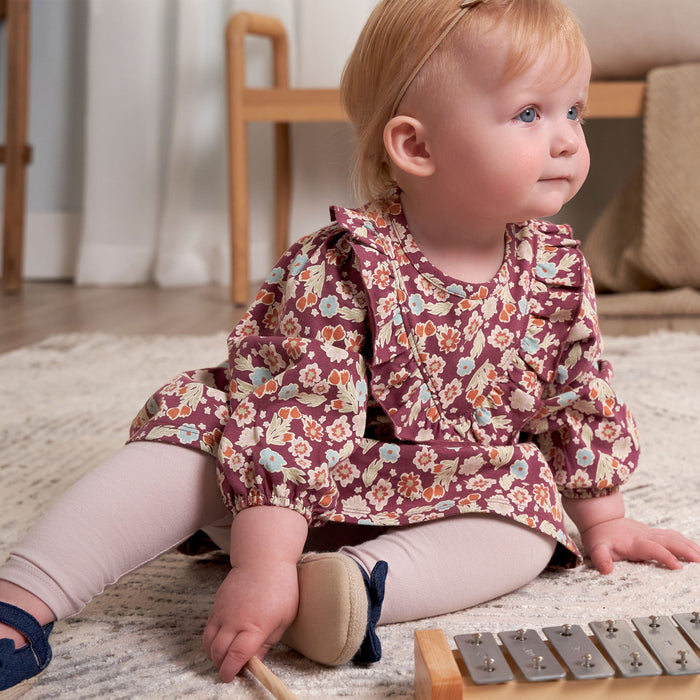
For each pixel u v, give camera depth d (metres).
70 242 2.74
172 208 2.58
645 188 2.01
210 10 2.53
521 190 0.68
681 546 0.78
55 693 0.58
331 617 0.58
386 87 0.72
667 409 1.24
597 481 0.78
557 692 0.51
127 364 1.55
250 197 2.56
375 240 0.72
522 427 0.77
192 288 2.54
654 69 2.02
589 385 0.78
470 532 0.68
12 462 1.05
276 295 0.75
